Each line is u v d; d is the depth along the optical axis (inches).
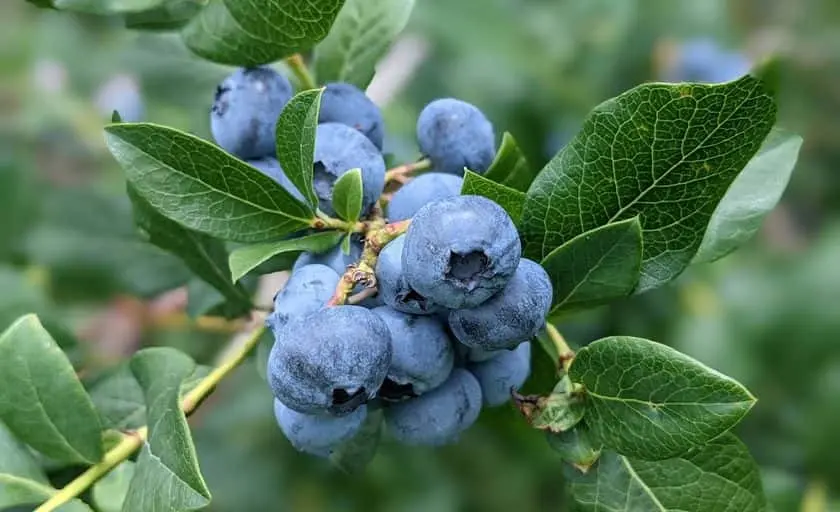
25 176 13.2
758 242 16.6
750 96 5.9
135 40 10.4
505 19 14.3
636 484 7.0
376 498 14.5
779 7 18.1
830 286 14.0
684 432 5.9
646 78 14.4
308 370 5.6
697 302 13.5
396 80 13.7
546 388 7.4
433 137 7.5
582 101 14.2
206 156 6.4
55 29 17.8
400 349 6.1
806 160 18.2
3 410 6.6
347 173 6.4
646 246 6.5
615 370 6.0
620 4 14.2
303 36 7.2
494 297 5.8
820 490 12.0
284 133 6.3
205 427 14.6
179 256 8.4
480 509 15.4
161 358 7.0
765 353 14.0
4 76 20.8
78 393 6.7
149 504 6.1
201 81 10.4
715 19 14.8
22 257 12.9
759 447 13.7
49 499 6.7
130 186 8.1
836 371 12.5
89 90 17.6
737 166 6.2
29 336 6.7
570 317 7.5
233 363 6.8
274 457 14.7
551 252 6.5
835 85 18.0
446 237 5.5
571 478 7.1
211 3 7.3
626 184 6.4
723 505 6.9
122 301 12.0
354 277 6.0
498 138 14.1
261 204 6.5
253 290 9.9
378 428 7.4
